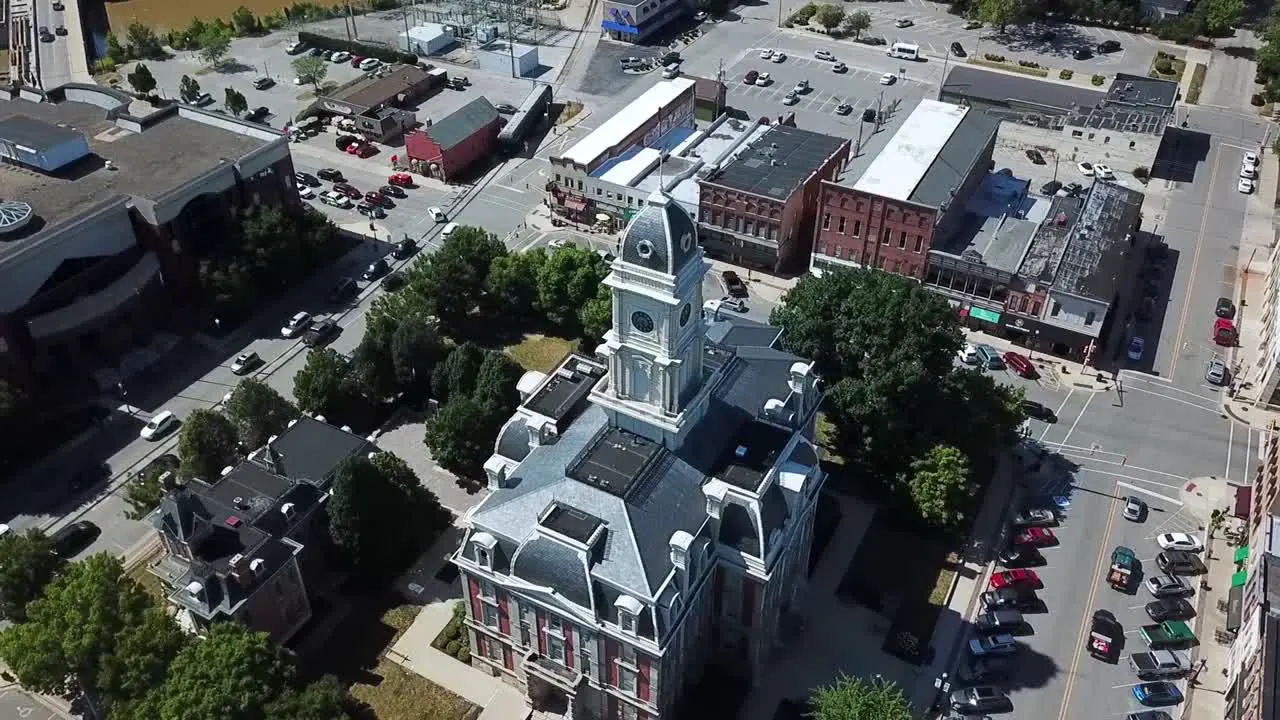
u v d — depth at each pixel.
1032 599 115.81
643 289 90.19
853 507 128.00
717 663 109.00
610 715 102.44
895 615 114.31
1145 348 157.50
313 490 114.12
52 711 105.38
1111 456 137.25
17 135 166.12
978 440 126.38
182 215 159.50
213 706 89.06
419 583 118.38
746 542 97.12
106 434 143.00
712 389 106.88
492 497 101.44
